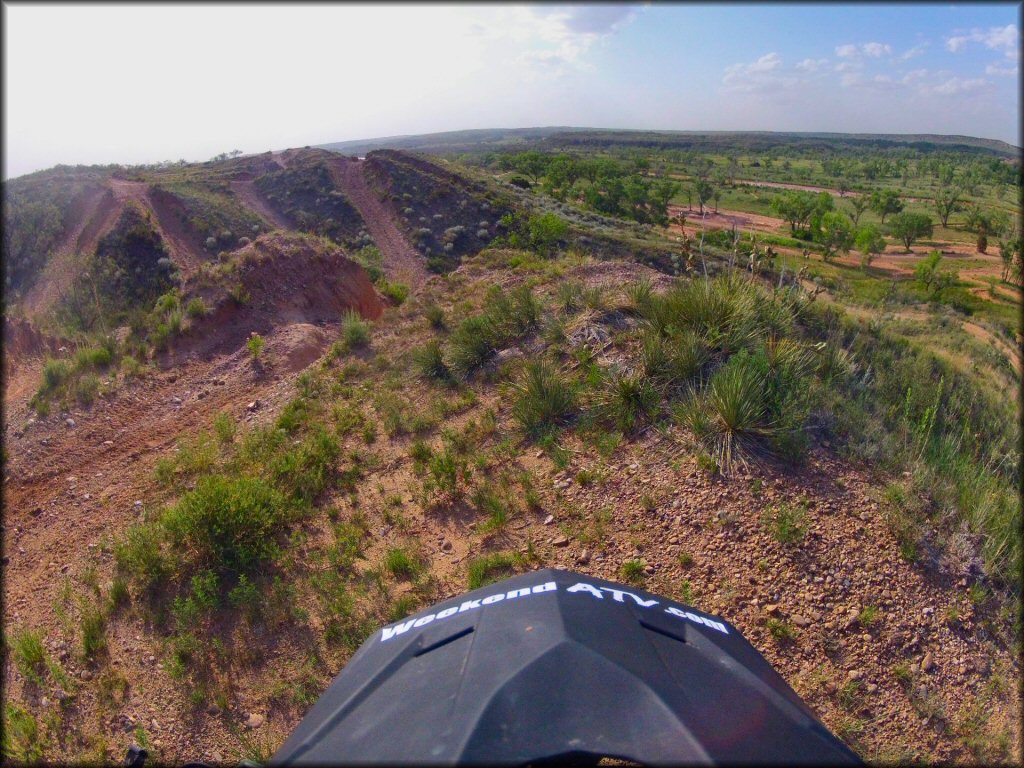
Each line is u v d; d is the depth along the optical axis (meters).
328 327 12.73
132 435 8.04
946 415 6.42
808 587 3.85
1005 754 2.96
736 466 4.77
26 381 10.66
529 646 1.96
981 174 90.38
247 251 13.59
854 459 4.84
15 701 3.82
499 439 5.98
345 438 6.71
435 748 1.57
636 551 4.31
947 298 37.25
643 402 5.69
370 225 48.81
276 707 3.61
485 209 49.44
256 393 9.05
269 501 5.17
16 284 29.66
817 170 129.38
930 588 3.79
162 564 4.72
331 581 4.41
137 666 3.98
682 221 7.46
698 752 1.52
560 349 7.08
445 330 9.70
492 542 4.66
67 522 6.07
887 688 3.30
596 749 1.61
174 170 64.56
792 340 6.25
